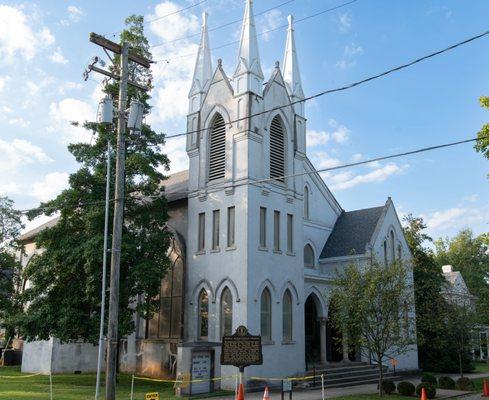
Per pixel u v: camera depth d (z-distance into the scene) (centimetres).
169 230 3216
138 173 2706
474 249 7794
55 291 2605
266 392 1772
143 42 2795
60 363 3284
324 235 3634
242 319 2605
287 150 3081
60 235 2627
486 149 2475
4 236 3797
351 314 2427
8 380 2798
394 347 3391
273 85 3059
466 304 3156
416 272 3900
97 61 1844
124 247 2461
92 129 2688
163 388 2509
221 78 3042
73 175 2586
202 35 3369
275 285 2795
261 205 2808
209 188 2950
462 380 2803
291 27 3456
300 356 2855
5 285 3653
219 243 2833
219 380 2530
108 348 1605
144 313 2830
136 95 2717
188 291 2952
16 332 3139
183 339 2939
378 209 3662
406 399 2238
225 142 2942
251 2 3028
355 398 2233
